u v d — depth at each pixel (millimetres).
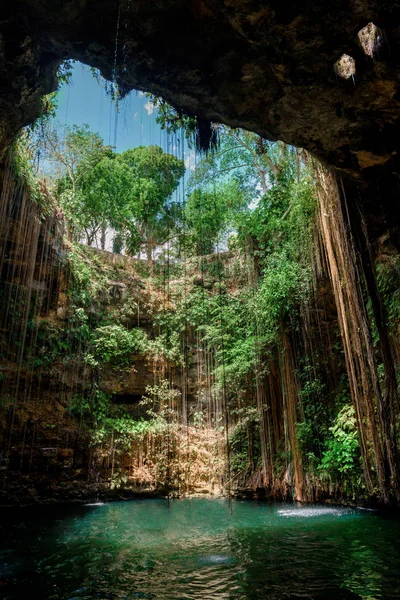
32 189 9977
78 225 14438
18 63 5262
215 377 13758
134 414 13680
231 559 5199
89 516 8805
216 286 14891
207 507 10062
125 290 15102
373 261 7281
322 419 9984
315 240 10094
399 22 4332
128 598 3887
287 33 4602
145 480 12148
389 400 6531
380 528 6664
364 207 6898
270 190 12141
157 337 14930
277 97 5512
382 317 6668
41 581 4422
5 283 9562
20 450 9992
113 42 5230
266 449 11406
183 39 5043
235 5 4422
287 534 6547
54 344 11578
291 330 10594
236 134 13625
